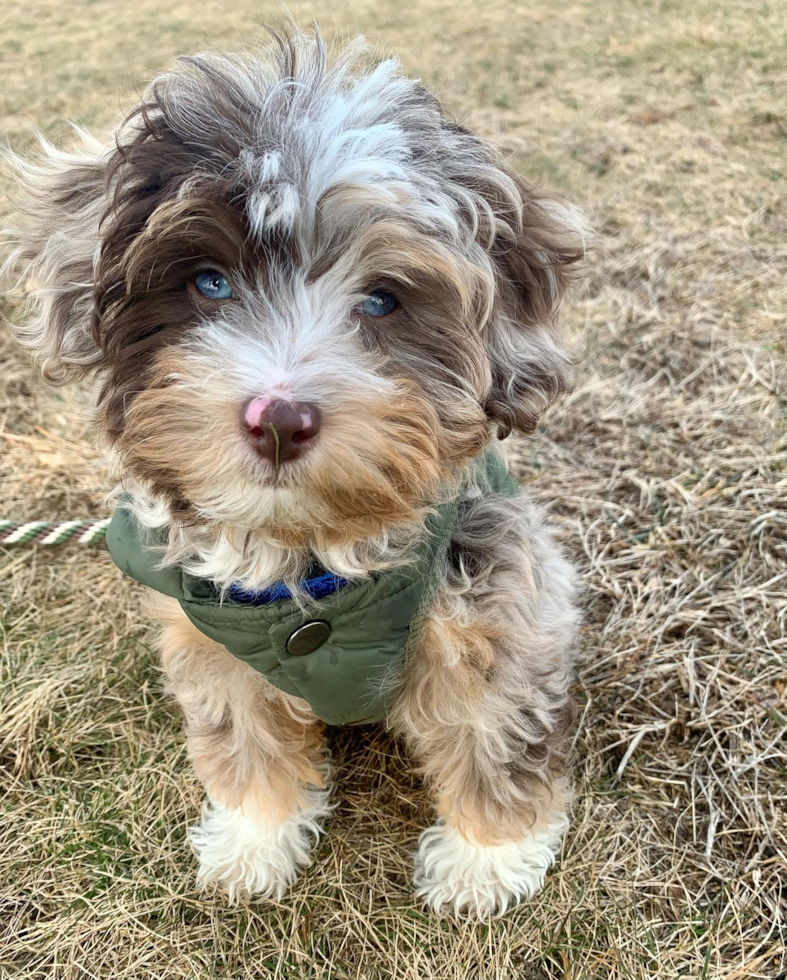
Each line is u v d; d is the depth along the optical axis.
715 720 0.38
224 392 0.22
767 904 0.32
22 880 0.34
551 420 0.56
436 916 0.34
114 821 0.37
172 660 0.34
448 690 0.31
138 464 0.25
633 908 0.33
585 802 0.37
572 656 0.39
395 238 0.24
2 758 0.39
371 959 0.32
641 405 0.56
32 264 0.29
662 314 0.64
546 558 0.36
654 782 0.37
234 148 0.23
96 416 0.29
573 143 0.90
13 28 1.46
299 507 0.24
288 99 0.25
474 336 0.26
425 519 0.28
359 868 0.36
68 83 1.12
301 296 0.24
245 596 0.29
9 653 0.43
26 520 0.51
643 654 0.42
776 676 0.39
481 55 1.20
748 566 0.45
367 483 0.23
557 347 0.31
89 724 0.40
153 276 0.24
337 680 0.29
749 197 0.79
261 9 1.53
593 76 1.11
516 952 0.33
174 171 0.24
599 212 0.77
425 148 0.26
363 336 0.25
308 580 0.28
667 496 0.49
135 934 0.33
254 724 0.34
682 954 0.31
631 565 0.46
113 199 0.25
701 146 0.90
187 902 0.34
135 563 0.29
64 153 0.30
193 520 0.27
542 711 0.33
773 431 0.53
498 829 0.34
